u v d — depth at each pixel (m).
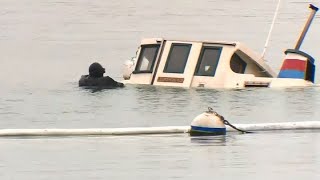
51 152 74.62
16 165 70.75
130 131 81.50
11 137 80.81
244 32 171.62
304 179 66.06
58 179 66.81
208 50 105.19
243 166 69.62
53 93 105.94
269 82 104.19
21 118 91.25
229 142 77.50
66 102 99.56
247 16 196.25
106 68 128.75
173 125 85.31
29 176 67.75
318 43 153.75
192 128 80.69
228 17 195.50
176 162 71.00
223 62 104.44
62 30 178.62
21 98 103.06
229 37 164.88
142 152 74.19
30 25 187.38
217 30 175.12
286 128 82.50
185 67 105.25
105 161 71.50
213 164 70.31
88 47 152.62
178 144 76.88
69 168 69.69
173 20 192.00
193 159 71.81
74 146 76.75
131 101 98.69
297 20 189.00
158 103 97.38
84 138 80.00
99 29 178.75
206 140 78.38
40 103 99.56
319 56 138.50
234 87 103.88
